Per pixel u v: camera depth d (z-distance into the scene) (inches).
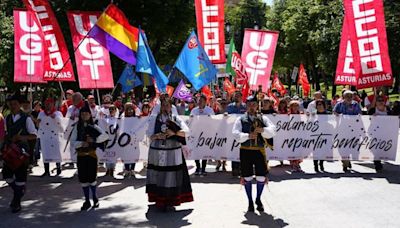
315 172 434.3
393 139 434.3
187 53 463.8
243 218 277.4
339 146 437.1
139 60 409.1
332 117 437.1
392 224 262.1
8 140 298.7
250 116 294.7
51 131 424.5
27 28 456.4
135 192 355.9
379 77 446.3
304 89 986.1
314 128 436.5
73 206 313.4
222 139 421.7
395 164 480.7
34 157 485.7
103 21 419.2
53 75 470.3
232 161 418.6
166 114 298.0
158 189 294.7
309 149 436.1
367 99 539.8
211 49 525.3
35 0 459.8
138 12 1063.0
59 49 471.8
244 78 497.4
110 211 299.3
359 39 451.8
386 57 442.6
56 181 401.1
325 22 1412.4
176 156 295.3
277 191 351.6
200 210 298.0
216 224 265.3
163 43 1342.3
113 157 421.4
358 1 449.1
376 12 442.9
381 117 434.3
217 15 522.0
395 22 1070.4
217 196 337.1
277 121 435.8
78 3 1029.2
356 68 455.2
